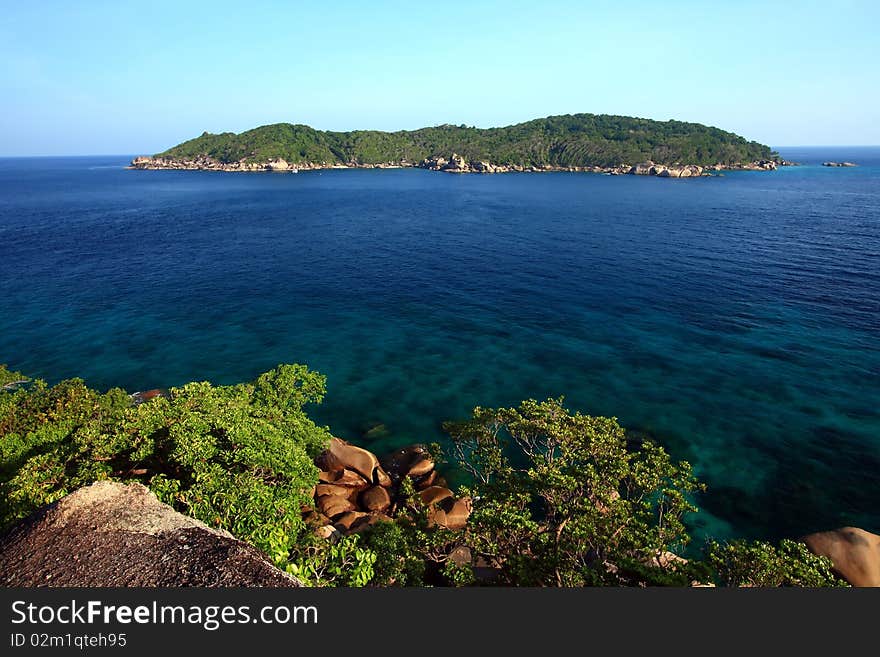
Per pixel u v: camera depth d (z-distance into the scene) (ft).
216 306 155.43
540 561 41.37
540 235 264.52
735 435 84.69
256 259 216.95
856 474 74.43
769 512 67.62
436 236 266.98
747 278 172.04
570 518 46.11
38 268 195.42
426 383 106.73
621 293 161.68
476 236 265.13
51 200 438.40
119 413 64.39
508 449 82.53
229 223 311.88
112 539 26.78
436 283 179.73
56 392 72.23
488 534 45.65
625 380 104.94
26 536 26.94
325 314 149.18
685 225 283.18
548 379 106.73
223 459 46.37
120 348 123.65
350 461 73.97
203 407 55.06
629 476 52.70
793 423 87.40
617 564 39.93
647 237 250.98
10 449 56.03
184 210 372.17
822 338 120.78
